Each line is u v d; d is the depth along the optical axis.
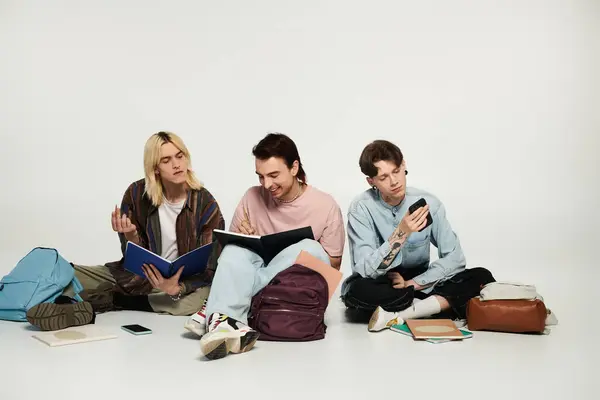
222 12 8.23
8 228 6.87
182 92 8.11
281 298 4.05
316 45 8.17
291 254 4.17
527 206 7.09
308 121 7.89
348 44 8.15
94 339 4.04
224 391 3.30
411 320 4.29
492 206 7.09
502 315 4.13
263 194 4.48
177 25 8.23
